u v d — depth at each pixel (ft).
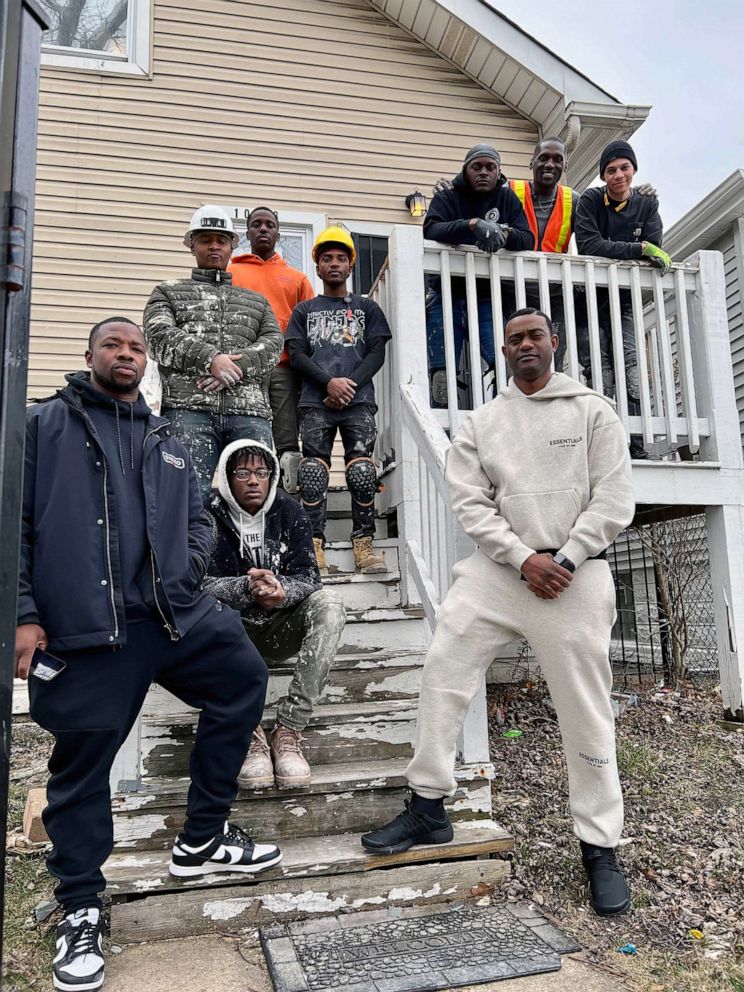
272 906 7.88
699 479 14.26
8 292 3.96
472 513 8.74
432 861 8.48
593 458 8.63
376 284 15.83
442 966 7.00
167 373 11.10
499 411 9.13
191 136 20.93
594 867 8.32
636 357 15.05
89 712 6.87
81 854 6.93
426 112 22.57
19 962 7.17
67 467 7.13
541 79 21.56
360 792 8.92
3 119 3.86
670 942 7.61
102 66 20.43
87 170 20.17
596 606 8.37
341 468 21.01
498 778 11.37
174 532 7.57
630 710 15.28
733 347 23.81
